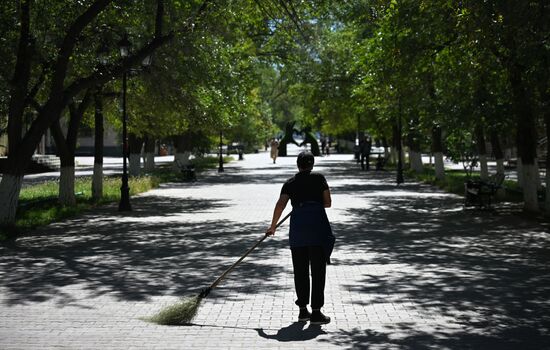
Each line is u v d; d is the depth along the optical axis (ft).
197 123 94.17
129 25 69.67
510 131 70.64
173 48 68.69
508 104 63.41
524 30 40.81
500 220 59.88
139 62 64.90
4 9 55.26
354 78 142.10
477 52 51.52
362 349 22.18
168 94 73.36
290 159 239.71
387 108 104.27
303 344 22.76
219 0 63.82
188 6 65.92
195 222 61.05
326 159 232.73
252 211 71.31
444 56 64.64
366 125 171.42
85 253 43.52
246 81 106.63
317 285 25.52
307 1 65.98
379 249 44.55
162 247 46.01
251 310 27.81
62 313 27.61
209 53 72.95
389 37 62.08
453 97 68.28
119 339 23.53
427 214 65.77
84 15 55.83
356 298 29.99
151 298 30.37
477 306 28.40
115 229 56.03
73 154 73.67
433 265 38.42
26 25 55.01
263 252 43.47
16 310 28.17
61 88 56.65
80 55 66.33
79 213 69.00
